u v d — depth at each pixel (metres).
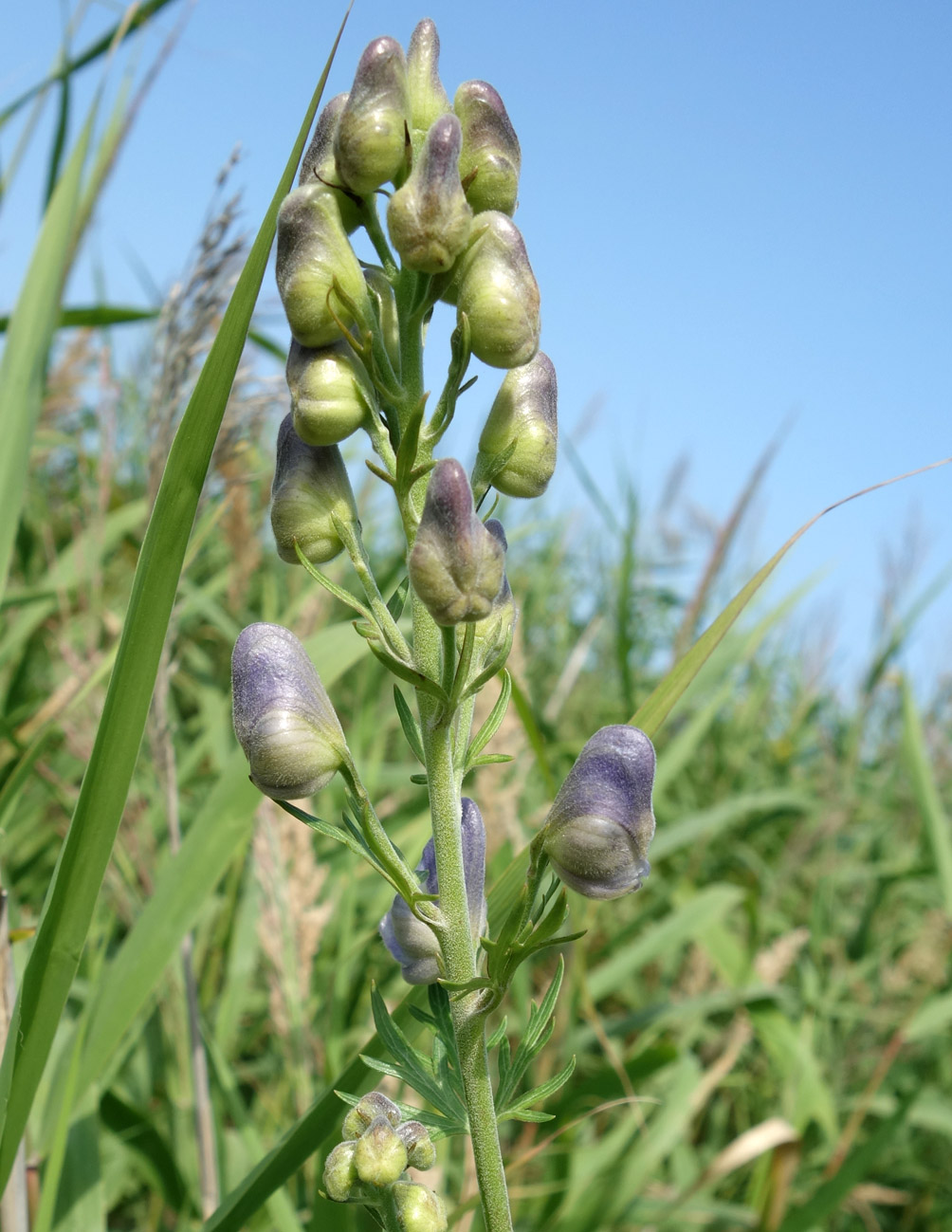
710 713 0.45
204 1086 0.31
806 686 0.71
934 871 0.52
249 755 0.18
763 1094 0.48
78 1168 0.27
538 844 0.18
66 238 0.30
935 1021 0.39
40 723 0.37
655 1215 0.34
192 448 0.19
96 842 0.20
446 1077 0.19
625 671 0.47
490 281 0.17
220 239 0.31
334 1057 0.33
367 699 0.47
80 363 0.51
